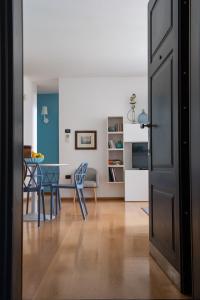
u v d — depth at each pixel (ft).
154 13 8.48
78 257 8.66
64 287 6.44
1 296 4.42
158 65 8.03
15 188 4.69
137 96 24.67
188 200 6.16
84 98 24.73
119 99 24.67
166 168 7.27
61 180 24.32
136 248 9.64
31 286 6.50
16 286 4.78
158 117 8.07
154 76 8.56
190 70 5.76
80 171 16.69
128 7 13.76
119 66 22.11
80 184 16.56
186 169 6.20
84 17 14.65
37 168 15.56
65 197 24.17
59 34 16.53
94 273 7.33
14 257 4.63
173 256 6.63
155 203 8.39
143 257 8.66
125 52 19.31
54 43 17.71
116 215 16.39
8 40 4.59
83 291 6.23
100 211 17.99
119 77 24.72
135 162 23.58
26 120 24.95
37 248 9.66
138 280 6.86
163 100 7.55
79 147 24.50
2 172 4.50
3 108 4.53
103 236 11.35
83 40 17.38
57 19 14.83
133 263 8.11
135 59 20.67
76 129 24.64
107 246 9.89
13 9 4.65
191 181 5.74
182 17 6.23
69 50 18.85
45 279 6.92
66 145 24.57
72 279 6.93
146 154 23.53
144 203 21.72
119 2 13.34
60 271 7.47
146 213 17.01
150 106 8.95
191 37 5.68
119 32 16.37
